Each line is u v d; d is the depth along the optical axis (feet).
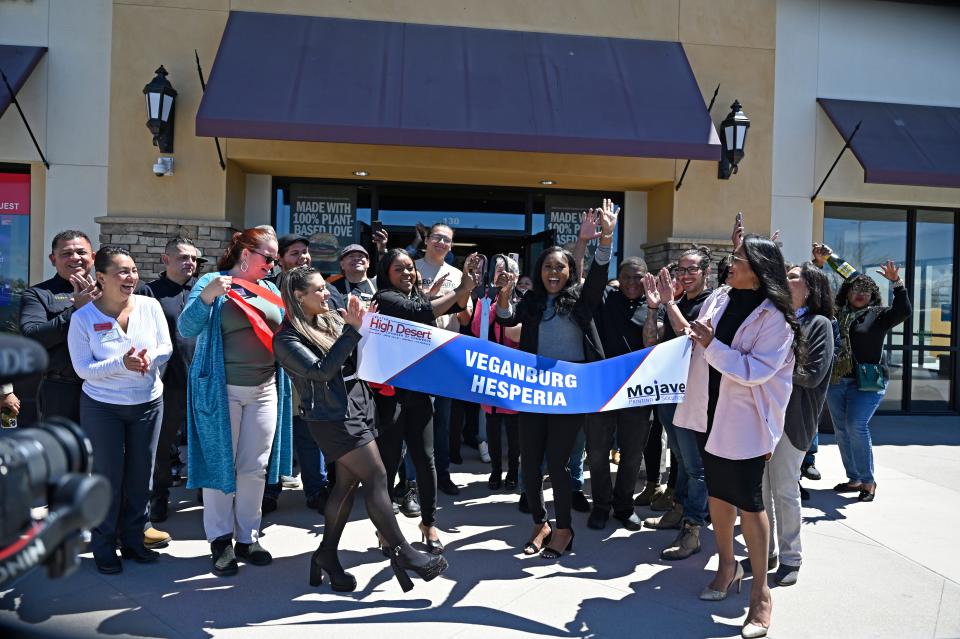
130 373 12.93
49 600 11.93
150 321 13.55
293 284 11.91
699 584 13.28
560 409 14.05
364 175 28.27
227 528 13.47
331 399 11.76
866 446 18.84
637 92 25.41
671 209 28.17
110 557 13.02
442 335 13.78
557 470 14.32
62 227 25.38
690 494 14.69
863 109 29.48
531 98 24.35
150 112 23.76
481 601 12.32
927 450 24.90
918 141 28.09
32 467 5.47
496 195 30.01
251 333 13.46
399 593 12.56
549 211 30.35
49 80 25.20
